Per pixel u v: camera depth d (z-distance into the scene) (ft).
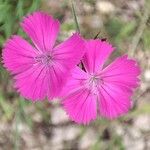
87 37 0.41
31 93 0.24
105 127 0.43
